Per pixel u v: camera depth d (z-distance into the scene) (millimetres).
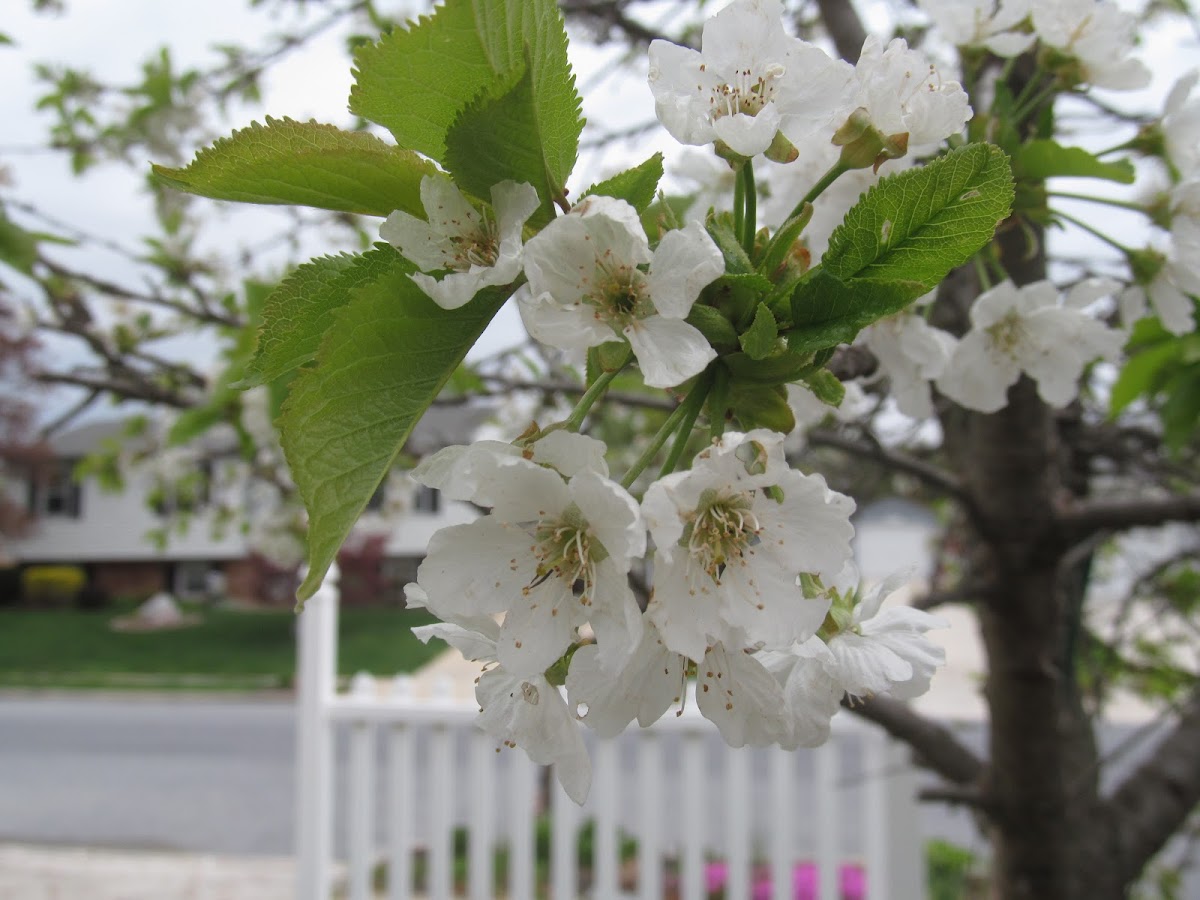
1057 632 385
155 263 559
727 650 156
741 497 153
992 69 357
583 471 144
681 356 140
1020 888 399
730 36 174
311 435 139
